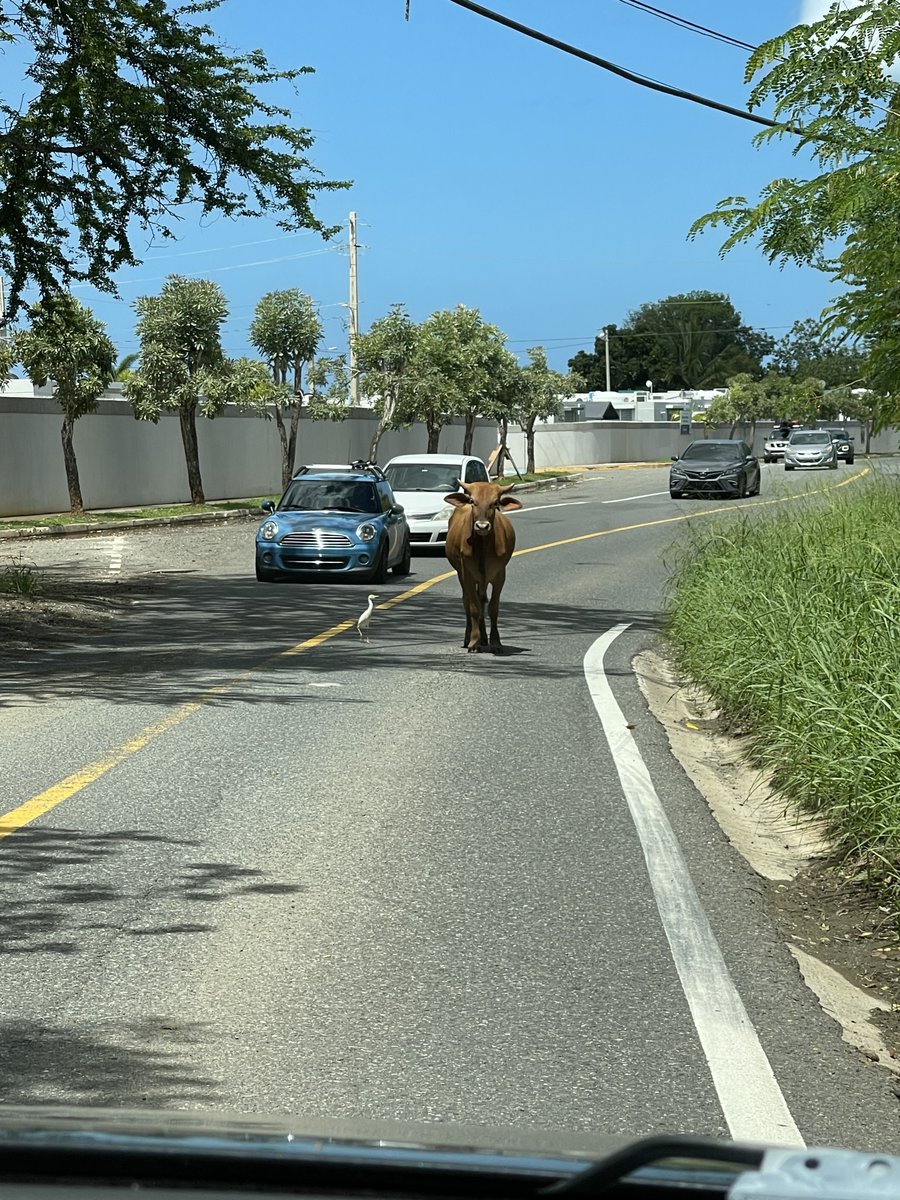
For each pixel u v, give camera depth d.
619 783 8.48
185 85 17.56
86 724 10.20
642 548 27.42
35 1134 1.47
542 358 60.62
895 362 10.72
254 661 13.55
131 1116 1.61
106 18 17.16
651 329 145.75
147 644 14.81
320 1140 1.47
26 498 34.41
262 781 8.40
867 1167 1.23
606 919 5.91
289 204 18.72
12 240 18.42
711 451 44.12
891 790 6.48
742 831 7.76
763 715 9.91
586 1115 4.01
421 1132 1.58
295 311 42.31
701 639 12.72
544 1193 1.34
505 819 7.58
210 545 28.42
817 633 9.38
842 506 15.70
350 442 50.00
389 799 8.00
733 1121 3.99
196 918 5.81
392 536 22.33
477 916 5.92
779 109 10.56
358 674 12.77
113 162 17.89
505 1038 4.59
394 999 4.94
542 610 18.20
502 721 10.50
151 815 7.54
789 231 10.39
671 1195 1.24
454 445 59.47
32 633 15.44
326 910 5.96
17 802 7.78
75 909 5.91
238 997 4.94
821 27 10.32
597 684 12.35
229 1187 1.39
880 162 9.55
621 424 79.06
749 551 14.30
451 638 15.47
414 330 46.84
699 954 5.48
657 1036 4.64
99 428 36.97
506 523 14.16
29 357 32.22
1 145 17.11
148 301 36.97
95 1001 4.88
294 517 21.97
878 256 9.81
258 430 44.38
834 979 5.37
